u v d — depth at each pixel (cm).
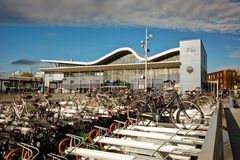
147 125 680
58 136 567
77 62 4722
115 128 626
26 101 788
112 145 509
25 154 399
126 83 3931
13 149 414
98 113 832
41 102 863
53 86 4747
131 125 657
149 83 3816
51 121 681
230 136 700
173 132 563
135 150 487
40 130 539
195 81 3456
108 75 4309
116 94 1134
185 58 3525
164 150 436
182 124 638
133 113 794
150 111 730
